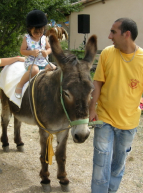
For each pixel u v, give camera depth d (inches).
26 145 176.1
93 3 518.0
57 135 122.6
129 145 104.6
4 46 481.1
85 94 87.5
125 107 97.6
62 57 97.7
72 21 567.8
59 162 123.6
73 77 89.7
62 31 398.0
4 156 159.9
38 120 117.5
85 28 448.1
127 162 150.6
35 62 134.0
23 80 130.8
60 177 123.7
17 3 433.4
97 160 99.7
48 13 491.5
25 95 128.6
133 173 138.7
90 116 97.9
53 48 99.0
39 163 152.6
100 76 100.0
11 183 130.3
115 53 97.7
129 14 471.5
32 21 128.3
